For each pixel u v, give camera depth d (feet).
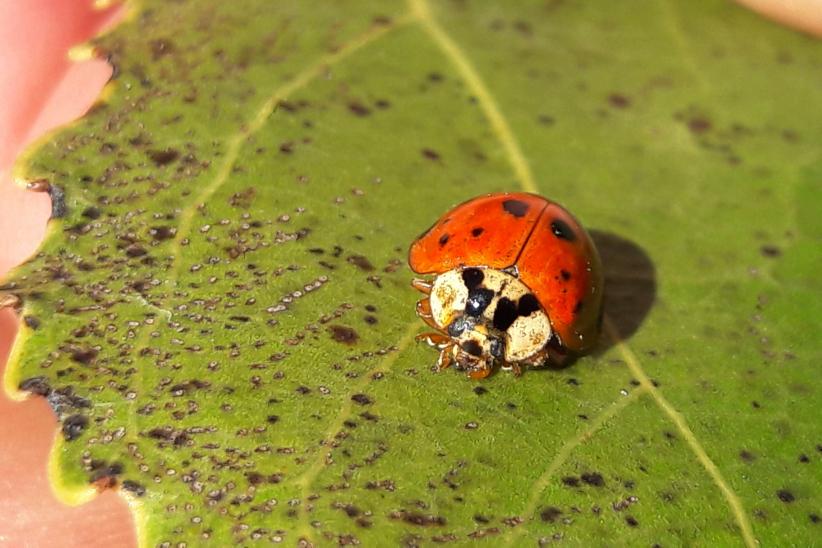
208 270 0.25
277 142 0.27
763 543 0.24
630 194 0.28
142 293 0.25
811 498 0.25
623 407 0.25
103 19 0.30
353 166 0.27
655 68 0.29
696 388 0.25
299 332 0.25
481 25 0.29
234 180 0.26
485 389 0.25
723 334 0.26
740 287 0.27
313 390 0.25
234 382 0.25
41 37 0.30
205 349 0.25
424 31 0.29
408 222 0.26
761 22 0.30
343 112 0.27
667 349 0.26
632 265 0.27
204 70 0.27
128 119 0.27
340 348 0.25
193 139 0.26
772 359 0.26
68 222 0.26
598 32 0.30
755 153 0.28
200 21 0.28
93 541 0.27
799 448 0.25
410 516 0.24
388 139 0.27
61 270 0.25
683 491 0.25
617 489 0.24
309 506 0.24
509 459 0.25
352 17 0.28
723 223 0.27
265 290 0.25
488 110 0.28
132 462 0.24
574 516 0.24
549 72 0.29
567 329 0.25
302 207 0.26
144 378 0.25
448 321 0.25
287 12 0.28
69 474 0.24
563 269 0.25
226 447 0.24
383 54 0.28
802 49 0.30
